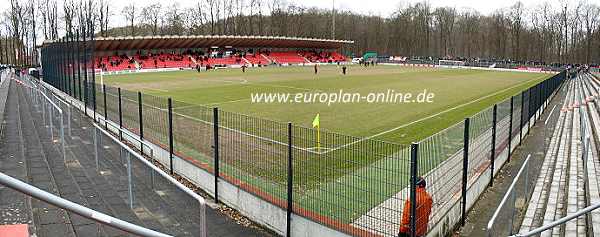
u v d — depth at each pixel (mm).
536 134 21172
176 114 13734
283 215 9625
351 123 23609
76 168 13078
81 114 24125
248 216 10500
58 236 7801
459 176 10656
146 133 15695
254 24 123062
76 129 19625
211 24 111562
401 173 8500
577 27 104375
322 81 51344
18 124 19578
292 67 84812
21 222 7961
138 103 16016
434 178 9328
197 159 12570
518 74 71312
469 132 10984
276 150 10008
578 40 104688
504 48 111625
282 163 9914
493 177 13688
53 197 3680
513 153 17359
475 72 75000
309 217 9148
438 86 46781
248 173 10570
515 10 120125
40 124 20250
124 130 16516
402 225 8078
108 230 8273
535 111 23969
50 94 27469
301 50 102750
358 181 8938
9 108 24938
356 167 8969
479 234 10023
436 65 96562
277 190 9898
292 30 117688
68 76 29656
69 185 11320
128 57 78625
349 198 9008
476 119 11773
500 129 14742
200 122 12383
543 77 64438
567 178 13250
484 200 12102
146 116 15633
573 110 28000
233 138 11008
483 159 12648
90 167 13281
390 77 59094
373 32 126188
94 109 20984
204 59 84500
